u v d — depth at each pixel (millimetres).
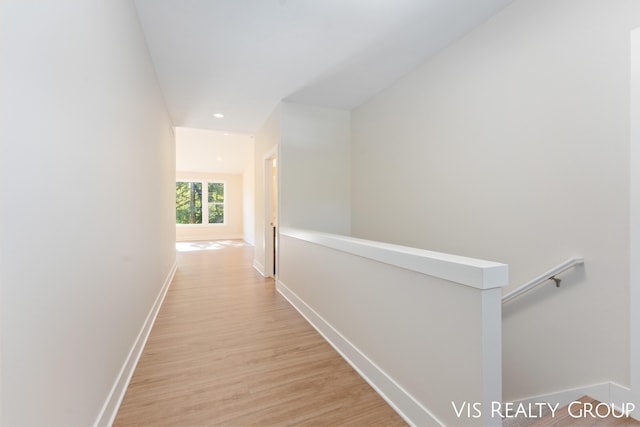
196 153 8039
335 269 2320
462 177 2352
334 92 3439
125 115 1771
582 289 1572
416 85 2861
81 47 1153
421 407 1428
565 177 1644
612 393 1437
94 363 1284
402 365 1566
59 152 989
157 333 2535
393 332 1638
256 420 1498
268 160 4508
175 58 2672
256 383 1812
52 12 941
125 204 1772
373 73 2977
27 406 811
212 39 2389
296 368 1990
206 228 9828
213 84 3215
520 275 1899
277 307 3219
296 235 3158
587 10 1539
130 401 1635
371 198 3611
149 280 2580
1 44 710
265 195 4539
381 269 1743
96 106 1307
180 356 2141
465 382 1200
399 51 2566
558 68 1677
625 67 1391
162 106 3404
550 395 1727
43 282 896
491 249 2107
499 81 2039
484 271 1114
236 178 10133
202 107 3910
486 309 1130
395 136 3176
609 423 1357
